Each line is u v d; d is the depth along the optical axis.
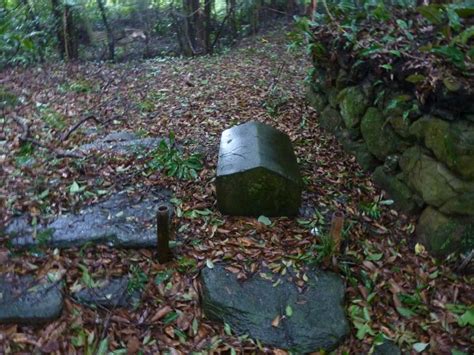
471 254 2.76
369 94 3.68
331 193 3.55
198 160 3.82
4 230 2.88
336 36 4.04
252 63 7.44
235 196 3.12
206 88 6.09
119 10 10.03
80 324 2.39
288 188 3.10
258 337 2.43
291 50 7.82
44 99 5.52
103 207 3.21
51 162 3.68
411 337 2.50
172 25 9.88
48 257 2.72
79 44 9.16
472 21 3.25
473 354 2.40
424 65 2.93
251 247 2.95
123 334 2.40
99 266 2.72
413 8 3.95
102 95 5.86
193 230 3.06
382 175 3.54
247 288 2.65
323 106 4.75
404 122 3.20
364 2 4.24
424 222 3.05
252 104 5.38
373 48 3.42
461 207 2.81
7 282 2.53
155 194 3.41
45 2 7.82
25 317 2.36
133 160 3.83
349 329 2.51
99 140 4.38
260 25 10.41
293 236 3.05
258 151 3.19
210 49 9.43
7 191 3.22
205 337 2.44
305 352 2.38
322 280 2.73
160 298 2.61
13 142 4.04
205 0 9.22
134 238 2.89
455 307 2.65
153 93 5.94
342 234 2.98
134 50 9.41
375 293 2.73
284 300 2.60
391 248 3.07
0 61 6.75
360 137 3.92
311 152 4.16
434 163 2.96
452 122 2.80
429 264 2.93
